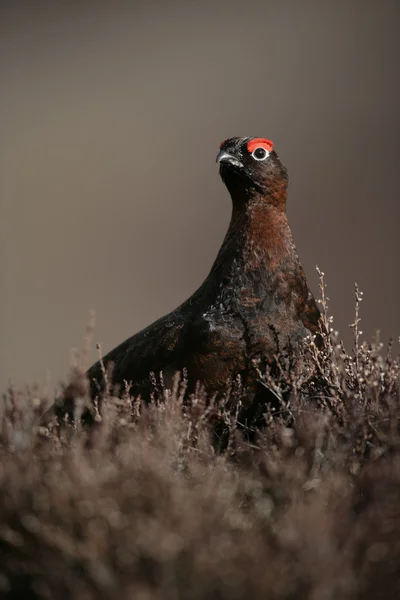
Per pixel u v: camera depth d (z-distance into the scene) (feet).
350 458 41.86
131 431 44.57
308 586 33.55
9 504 37.86
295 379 47.96
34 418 45.34
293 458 41.27
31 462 39.99
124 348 57.11
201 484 38.68
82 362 43.80
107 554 35.37
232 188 56.18
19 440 41.88
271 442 44.57
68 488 36.52
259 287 52.85
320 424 42.91
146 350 53.83
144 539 34.60
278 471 39.99
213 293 53.42
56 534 35.99
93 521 35.88
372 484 38.27
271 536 36.19
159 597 33.50
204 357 51.47
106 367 57.16
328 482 39.24
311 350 49.62
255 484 40.34
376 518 35.81
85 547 35.22
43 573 35.70
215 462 43.73
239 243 54.60
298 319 53.36
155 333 54.03
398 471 38.19
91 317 43.55
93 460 39.27
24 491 37.83
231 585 33.35
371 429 43.60
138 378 54.29
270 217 54.90
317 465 42.04
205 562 33.91
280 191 55.47
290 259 54.49
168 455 41.55
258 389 51.13
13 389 46.98
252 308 52.31
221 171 56.39
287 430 43.62
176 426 44.62
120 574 34.88
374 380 45.91
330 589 33.63
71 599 34.76
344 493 39.32
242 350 51.26
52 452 42.14
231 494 38.68
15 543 37.19
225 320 51.83
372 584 34.71
